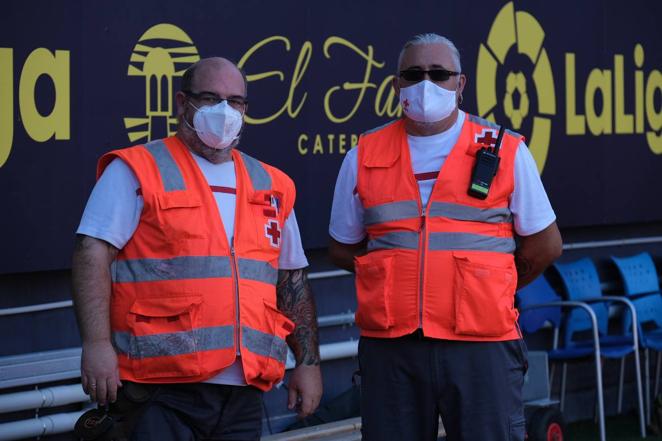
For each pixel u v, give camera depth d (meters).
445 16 10.36
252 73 9.12
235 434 5.76
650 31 12.07
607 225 12.34
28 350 8.33
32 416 8.32
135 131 8.49
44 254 8.07
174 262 5.59
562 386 11.71
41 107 8.00
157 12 8.56
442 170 6.36
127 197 5.62
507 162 6.39
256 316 5.73
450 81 6.36
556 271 11.62
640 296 12.23
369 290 6.42
